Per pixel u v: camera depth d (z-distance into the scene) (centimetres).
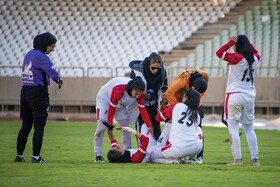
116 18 8775
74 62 7875
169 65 7650
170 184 1394
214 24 8494
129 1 9100
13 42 8294
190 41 8238
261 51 7175
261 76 6581
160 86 2172
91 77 6525
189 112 1939
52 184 1388
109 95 2086
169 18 8738
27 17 8712
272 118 6191
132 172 1633
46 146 2906
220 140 3462
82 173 1609
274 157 2408
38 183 1405
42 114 1994
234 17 8569
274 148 2894
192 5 9019
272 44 7288
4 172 1634
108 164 1888
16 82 6638
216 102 6281
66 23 8644
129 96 2011
